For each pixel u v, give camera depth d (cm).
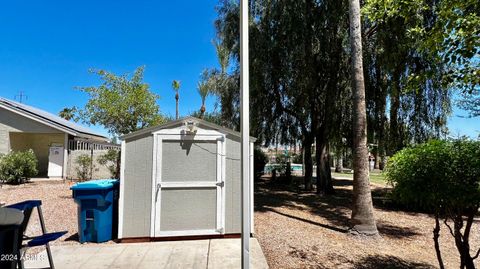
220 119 1395
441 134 1027
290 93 1127
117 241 547
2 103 1496
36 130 1527
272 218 772
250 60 1073
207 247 514
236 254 481
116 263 441
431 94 1003
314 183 1562
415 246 595
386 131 1142
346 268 460
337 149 1419
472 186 333
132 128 1081
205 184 566
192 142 569
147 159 558
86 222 541
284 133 1318
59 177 1529
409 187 371
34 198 988
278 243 562
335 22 1026
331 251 536
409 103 1059
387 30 930
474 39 295
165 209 554
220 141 578
